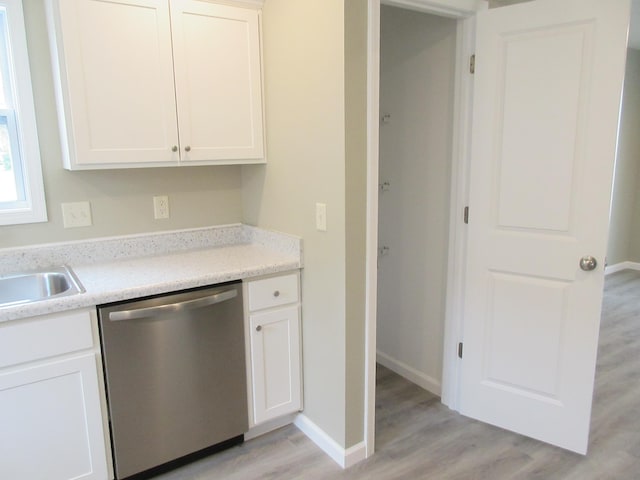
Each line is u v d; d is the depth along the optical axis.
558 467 2.10
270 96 2.32
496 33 2.13
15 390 1.64
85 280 1.93
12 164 2.09
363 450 2.17
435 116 2.55
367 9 1.86
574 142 2.01
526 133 2.12
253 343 2.17
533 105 2.09
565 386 2.18
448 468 2.10
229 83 2.24
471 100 2.29
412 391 2.79
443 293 2.63
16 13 1.95
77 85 1.88
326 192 2.02
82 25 1.86
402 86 2.71
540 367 2.23
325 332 2.15
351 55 1.84
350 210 1.95
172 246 2.48
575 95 1.98
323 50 1.92
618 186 5.18
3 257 2.04
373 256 2.04
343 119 1.87
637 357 3.24
